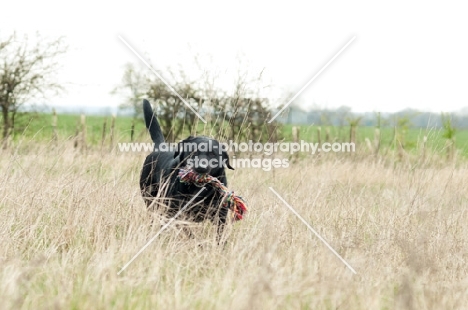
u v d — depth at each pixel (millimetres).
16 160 29125
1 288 18172
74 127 59469
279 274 19516
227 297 18156
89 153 38969
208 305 17812
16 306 16906
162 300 17750
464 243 24406
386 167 46906
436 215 26531
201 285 19562
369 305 17719
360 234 25328
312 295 18641
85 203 25359
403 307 16875
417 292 19234
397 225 25703
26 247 23156
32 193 25922
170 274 20469
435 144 37688
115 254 21906
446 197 32312
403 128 55594
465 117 47469
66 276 19625
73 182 26516
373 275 20938
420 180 33188
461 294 19188
